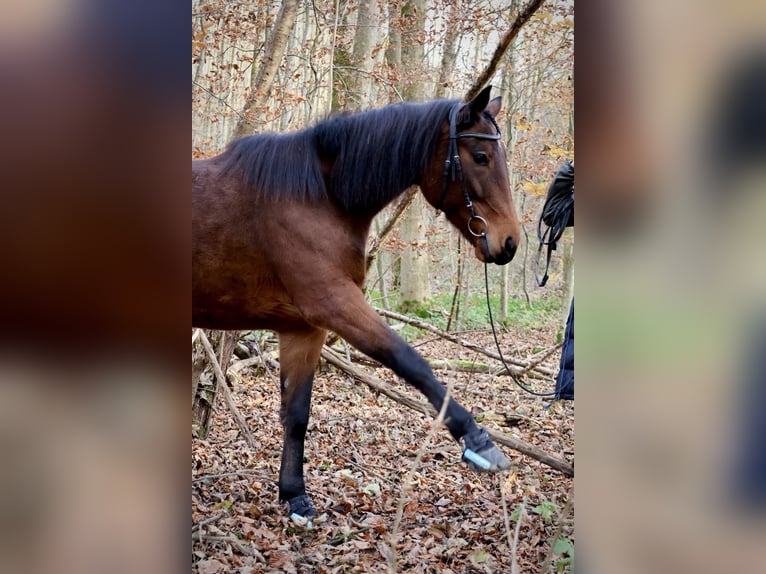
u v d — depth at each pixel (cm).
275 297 329
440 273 1495
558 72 948
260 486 387
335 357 450
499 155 328
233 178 320
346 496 373
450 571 278
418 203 1048
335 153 326
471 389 652
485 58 995
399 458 448
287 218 312
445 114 330
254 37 783
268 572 277
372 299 1117
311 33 1002
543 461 344
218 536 295
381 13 954
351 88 923
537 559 285
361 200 323
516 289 1620
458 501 367
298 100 695
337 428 516
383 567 285
